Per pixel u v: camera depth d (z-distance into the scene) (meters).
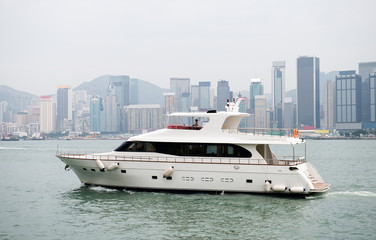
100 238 22.75
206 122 32.25
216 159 30.78
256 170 29.86
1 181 45.56
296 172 29.59
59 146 191.38
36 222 25.86
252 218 26.05
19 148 163.25
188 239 22.47
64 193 35.19
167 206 28.59
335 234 23.28
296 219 25.95
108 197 31.22
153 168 30.89
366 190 37.50
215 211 27.41
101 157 32.53
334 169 58.41
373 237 22.83
